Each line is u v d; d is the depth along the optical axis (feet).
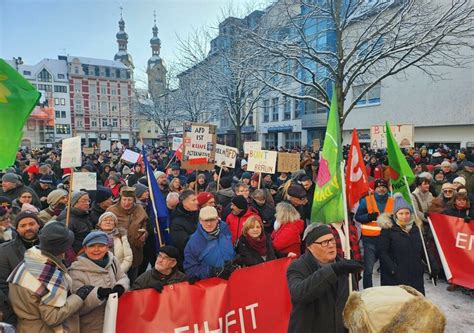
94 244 9.93
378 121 73.46
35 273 8.18
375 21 38.60
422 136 65.82
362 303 4.55
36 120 203.31
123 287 9.48
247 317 10.23
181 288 10.11
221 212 18.49
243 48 53.06
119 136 266.36
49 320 8.06
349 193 13.15
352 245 13.12
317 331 7.92
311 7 40.45
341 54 39.60
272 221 17.24
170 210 17.16
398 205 13.00
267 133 114.21
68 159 16.99
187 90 91.50
